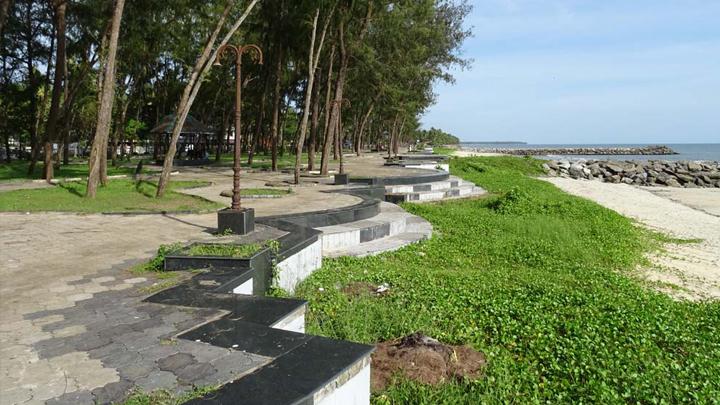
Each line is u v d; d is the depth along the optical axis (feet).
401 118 175.32
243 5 79.87
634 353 17.99
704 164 162.30
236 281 17.52
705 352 18.88
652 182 141.69
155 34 78.33
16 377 10.52
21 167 86.28
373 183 64.95
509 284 27.32
